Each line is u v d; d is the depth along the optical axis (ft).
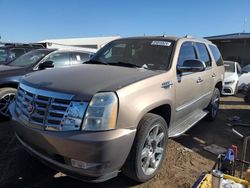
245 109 27.96
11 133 16.40
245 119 23.58
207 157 14.56
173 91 12.71
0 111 18.39
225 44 94.94
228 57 94.22
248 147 16.44
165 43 14.47
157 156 11.81
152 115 11.05
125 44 15.17
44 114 9.57
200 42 18.16
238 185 8.38
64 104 9.28
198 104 17.24
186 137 17.57
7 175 11.60
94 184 11.14
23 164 12.56
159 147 11.85
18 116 10.87
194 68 13.29
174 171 12.60
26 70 20.11
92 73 11.11
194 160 13.99
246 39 84.43
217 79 20.40
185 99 14.37
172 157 14.12
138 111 9.94
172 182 11.62
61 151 9.13
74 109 9.11
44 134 9.32
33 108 9.93
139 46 14.69
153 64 13.35
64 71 11.74
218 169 9.44
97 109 9.09
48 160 9.84
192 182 11.71
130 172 10.49
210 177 8.94
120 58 14.48
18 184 10.98
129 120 9.63
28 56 22.47
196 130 19.24
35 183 11.09
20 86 11.66
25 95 10.69
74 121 9.05
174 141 16.58
